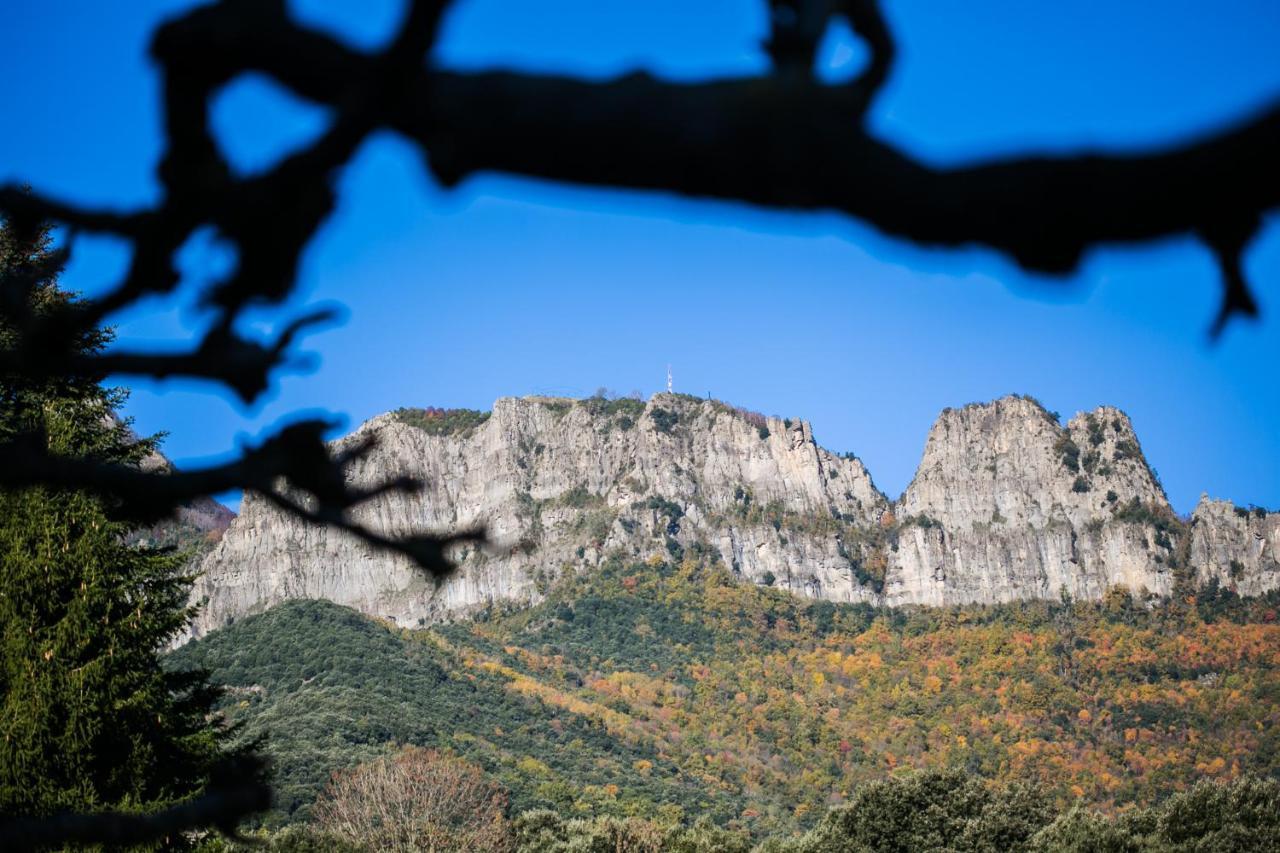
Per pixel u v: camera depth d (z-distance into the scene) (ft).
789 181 3.54
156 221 4.60
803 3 3.61
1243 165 3.12
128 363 5.32
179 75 4.09
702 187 3.59
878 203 3.47
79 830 6.70
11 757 63.67
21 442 5.41
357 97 3.80
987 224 3.38
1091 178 3.25
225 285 4.84
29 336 5.22
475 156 3.68
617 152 3.58
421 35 3.68
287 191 4.37
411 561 5.49
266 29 3.89
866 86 3.58
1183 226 3.27
